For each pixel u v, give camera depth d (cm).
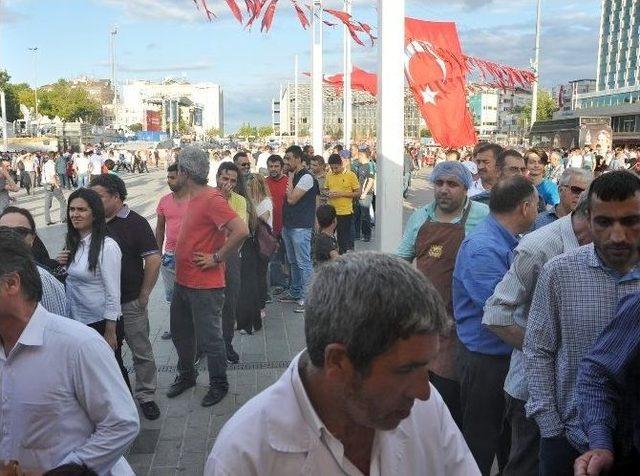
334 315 125
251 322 693
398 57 502
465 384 342
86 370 211
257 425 140
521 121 9350
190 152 481
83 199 407
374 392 127
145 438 453
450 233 384
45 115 8775
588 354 242
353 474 141
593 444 226
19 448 212
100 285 415
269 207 691
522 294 294
